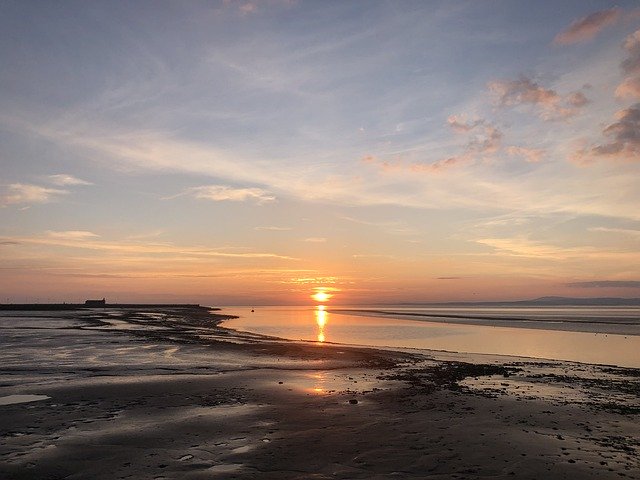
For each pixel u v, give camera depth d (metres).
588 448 10.24
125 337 37.28
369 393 16.22
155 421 12.18
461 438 10.83
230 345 31.94
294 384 17.81
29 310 114.56
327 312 133.50
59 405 14.01
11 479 8.22
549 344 38.00
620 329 54.56
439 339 42.78
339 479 8.30
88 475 8.41
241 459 9.31
